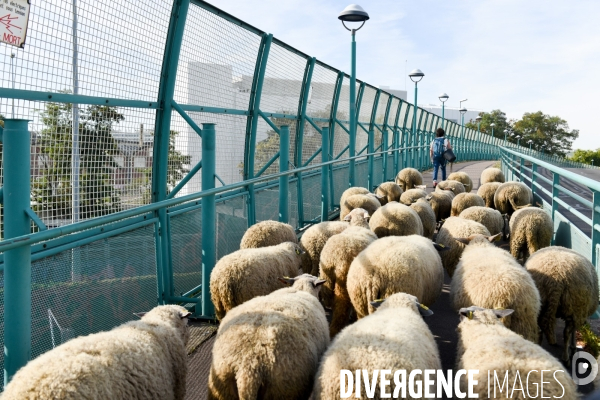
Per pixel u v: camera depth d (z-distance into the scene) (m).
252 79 7.49
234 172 7.31
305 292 4.22
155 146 5.46
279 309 3.71
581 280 4.79
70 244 4.21
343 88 12.71
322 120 11.23
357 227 6.31
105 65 4.62
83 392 2.59
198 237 6.27
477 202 9.80
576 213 6.63
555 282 4.84
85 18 4.33
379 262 4.86
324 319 4.00
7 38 3.58
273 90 8.53
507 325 4.33
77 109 4.41
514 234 7.52
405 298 4.24
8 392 2.54
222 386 3.38
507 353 3.27
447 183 12.22
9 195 3.15
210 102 6.46
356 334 3.39
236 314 3.68
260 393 3.33
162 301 5.46
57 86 4.11
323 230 6.40
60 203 4.27
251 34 7.26
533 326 4.42
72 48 4.22
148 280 5.24
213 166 5.41
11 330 3.07
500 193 10.10
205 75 6.25
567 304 4.80
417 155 24.66
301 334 3.49
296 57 9.16
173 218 5.70
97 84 4.54
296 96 9.55
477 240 6.09
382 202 11.17
